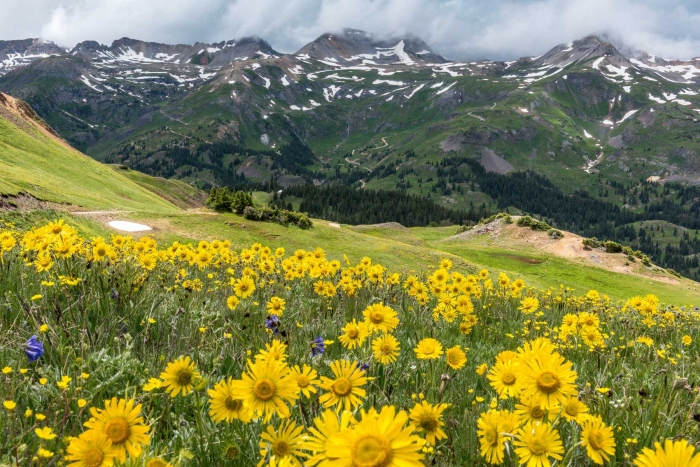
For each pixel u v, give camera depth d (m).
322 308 6.80
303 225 43.22
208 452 2.46
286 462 1.53
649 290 45.09
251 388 1.93
